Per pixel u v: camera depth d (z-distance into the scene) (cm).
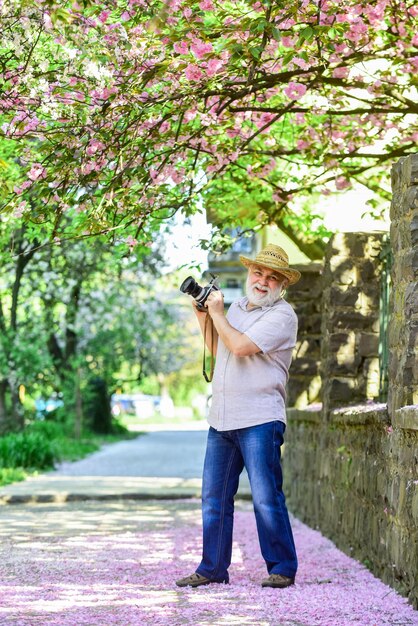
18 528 1066
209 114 872
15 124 788
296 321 746
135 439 3641
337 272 1037
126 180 835
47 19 662
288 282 747
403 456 703
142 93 820
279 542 724
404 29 930
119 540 966
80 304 3030
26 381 2473
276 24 761
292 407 1317
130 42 755
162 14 662
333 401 1028
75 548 905
